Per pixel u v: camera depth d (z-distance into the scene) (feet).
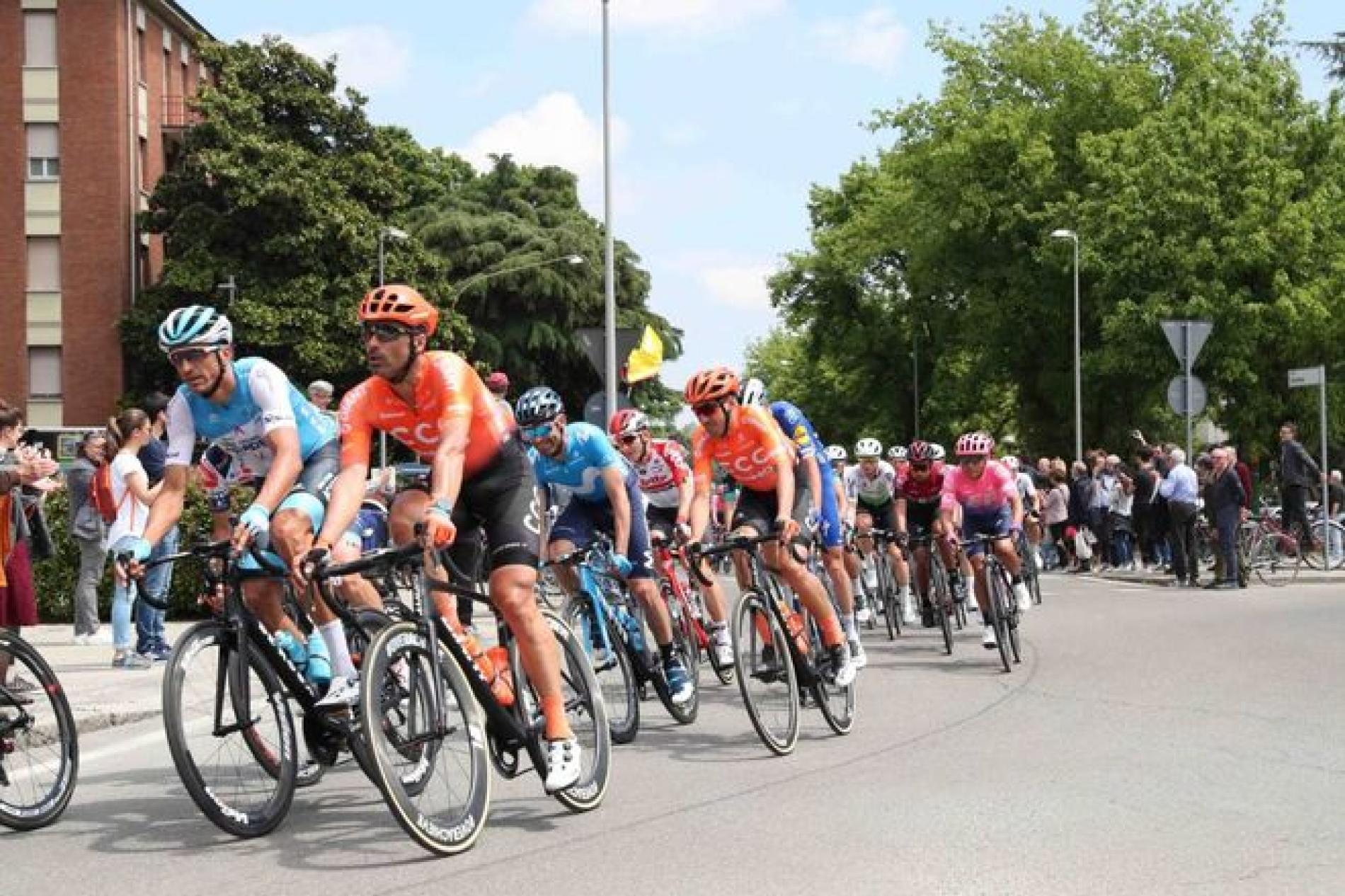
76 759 19.88
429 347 140.05
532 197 186.50
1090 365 124.57
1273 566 64.64
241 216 132.05
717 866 16.25
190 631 17.81
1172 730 25.22
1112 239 119.24
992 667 35.37
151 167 137.08
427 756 17.04
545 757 18.98
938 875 15.71
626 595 26.94
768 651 23.88
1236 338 114.42
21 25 128.88
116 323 128.98
